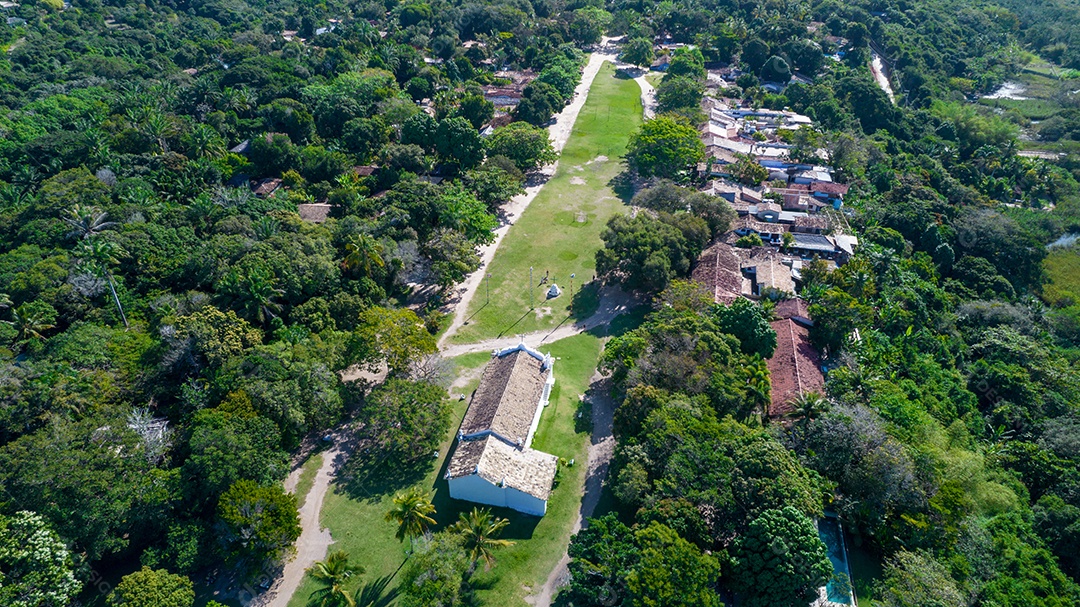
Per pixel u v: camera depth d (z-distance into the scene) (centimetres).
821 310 9112
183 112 15262
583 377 8831
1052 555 6588
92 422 6575
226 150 14038
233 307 8688
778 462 6228
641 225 10412
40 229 10094
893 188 14175
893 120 17988
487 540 6116
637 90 19538
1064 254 13900
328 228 10638
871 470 6488
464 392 8538
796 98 18450
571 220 12675
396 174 13075
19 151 12912
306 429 7725
